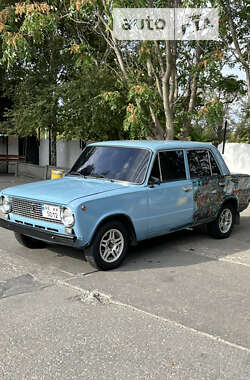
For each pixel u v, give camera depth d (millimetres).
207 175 7207
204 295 4832
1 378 3104
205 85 14477
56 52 18625
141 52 11703
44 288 4957
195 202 6855
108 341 3682
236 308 4477
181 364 3332
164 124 16000
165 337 3777
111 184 6055
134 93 10883
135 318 4164
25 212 5840
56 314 4230
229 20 12625
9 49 10883
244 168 15078
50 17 11008
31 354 3447
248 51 13258
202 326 4020
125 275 5473
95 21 13156
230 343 3693
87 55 12523
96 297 4695
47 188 5949
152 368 3266
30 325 3973
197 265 6016
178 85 14094
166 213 6328
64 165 22969
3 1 17469
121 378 3125
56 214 5336
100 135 17297
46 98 16547
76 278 5316
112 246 5719
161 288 5020
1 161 22656
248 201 8227
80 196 5371
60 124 17422
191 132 20188
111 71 15859
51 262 6008
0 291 4844
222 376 3174
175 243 7309
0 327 3922
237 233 8305
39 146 24500
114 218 5742
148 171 6117
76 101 15703
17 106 18766
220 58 11625
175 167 6598
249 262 6230
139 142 6766
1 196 6266
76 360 3363
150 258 6332
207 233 8141
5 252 6531
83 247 5312
